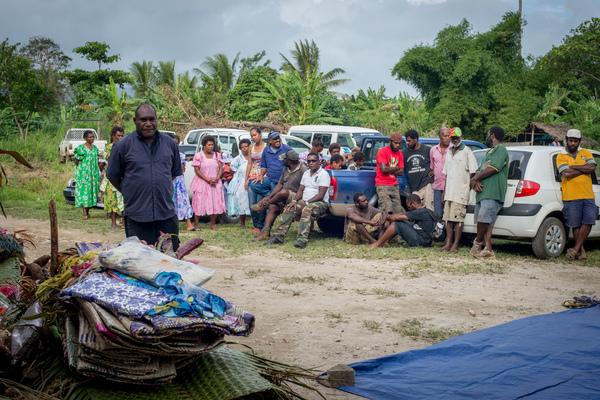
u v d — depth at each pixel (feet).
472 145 34.81
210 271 9.78
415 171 30.71
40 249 25.48
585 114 110.42
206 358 9.79
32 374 9.08
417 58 124.26
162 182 14.85
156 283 8.90
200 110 104.01
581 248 26.18
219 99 109.60
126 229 15.05
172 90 96.27
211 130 42.80
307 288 19.80
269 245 28.71
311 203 28.63
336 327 15.37
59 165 68.74
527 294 19.35
